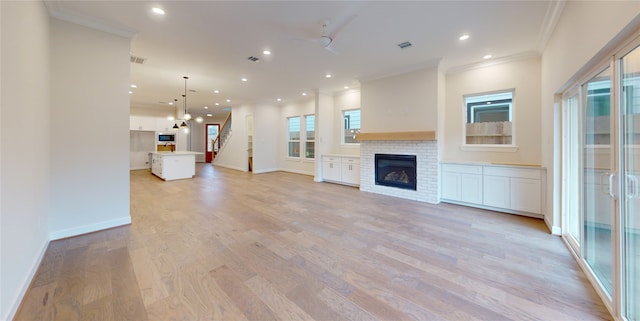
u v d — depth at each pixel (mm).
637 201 1627
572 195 2938
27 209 2025
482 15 2943
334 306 1764
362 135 5629
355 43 3758
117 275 2150
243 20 3090
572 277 2145
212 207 4383
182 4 2723
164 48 3953
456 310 1725
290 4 2738
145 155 10266
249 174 8812
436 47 3891
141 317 1640
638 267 1614
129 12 2867
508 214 3990
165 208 4309
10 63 1726
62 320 1604
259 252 2609
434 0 2656
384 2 2697
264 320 1620
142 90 6969
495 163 4289
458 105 4836
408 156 5008
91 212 3131
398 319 1636
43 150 2539
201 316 1652
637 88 1625
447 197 4703
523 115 4199
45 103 2613
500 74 4379
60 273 2178
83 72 3023
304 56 4305
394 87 5172
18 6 1875
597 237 2154
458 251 2648
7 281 1619
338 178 6805
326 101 7285
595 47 1857
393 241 2912
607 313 1698
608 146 2006
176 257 2486
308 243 2844
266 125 9422
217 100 8719
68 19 2896
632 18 1366
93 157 3127
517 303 1801
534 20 3039
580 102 2486
